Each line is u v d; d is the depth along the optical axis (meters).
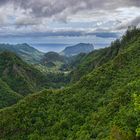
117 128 48.62
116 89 93.69
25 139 89.06
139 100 39.09
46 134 87.56
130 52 118.62
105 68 112.50
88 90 101.12
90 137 72.88
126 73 103.88
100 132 70.69
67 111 93.12
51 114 94.44
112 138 46.19
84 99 96.44
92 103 93.12
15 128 93.56
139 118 48.25
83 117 87.75
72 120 88.50
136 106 39.03
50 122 91.56
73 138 79.50
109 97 90.38
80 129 81.38
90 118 84.94
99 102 90.88
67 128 86.62
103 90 98.75
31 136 88.12
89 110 90.12
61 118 91.31
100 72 110.62
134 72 101.75
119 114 71.56
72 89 105.25
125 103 77.31
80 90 103.19
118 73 106.25
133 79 96.06
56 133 86.19
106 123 74.44
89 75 110.94
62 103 98.50
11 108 103.06
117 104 79.75
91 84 104.44
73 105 95.19
